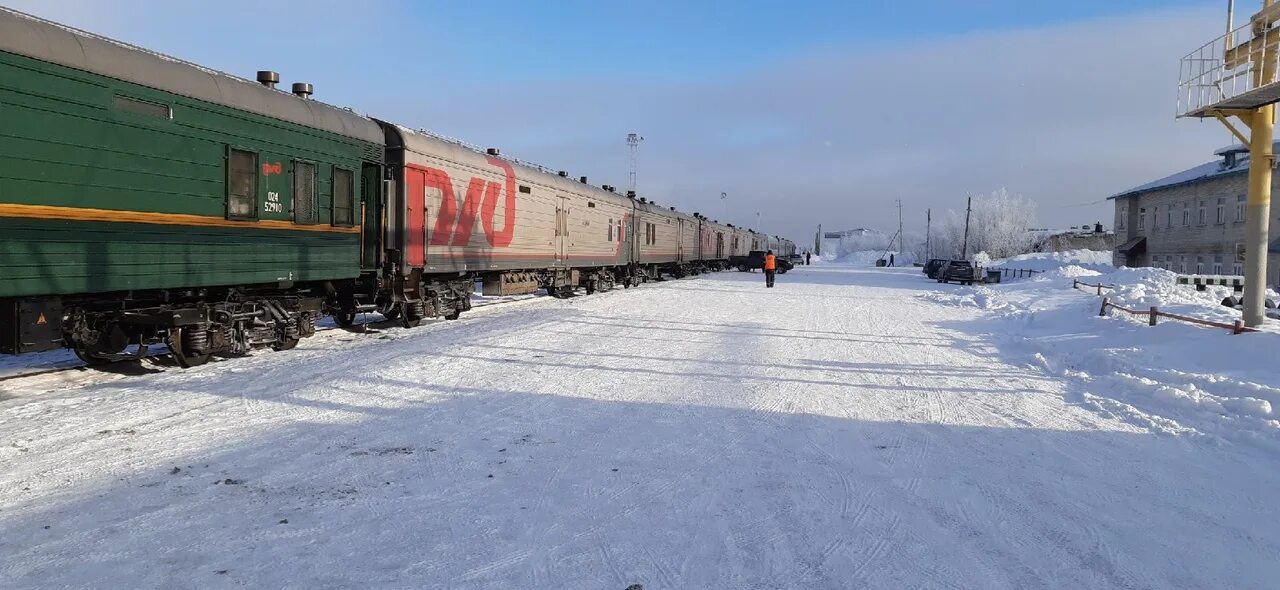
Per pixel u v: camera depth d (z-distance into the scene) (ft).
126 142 24.14
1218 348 32.14
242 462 16.79
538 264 64.18
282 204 31.63
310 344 36.73
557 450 18.44
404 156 41.11
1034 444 20.16
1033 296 80.48
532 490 15.40
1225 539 13.50
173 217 26.07
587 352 35.86
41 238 21.66
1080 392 28.04
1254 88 36.40
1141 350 34.68
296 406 22.44
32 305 22.68
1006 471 17.56
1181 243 121.49
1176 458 18.92
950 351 40.19
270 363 30.30
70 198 22.35
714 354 36.50
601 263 83.97
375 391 24.95
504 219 56.24
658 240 113.60
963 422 22.77
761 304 71.20
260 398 23.48
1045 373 32.89
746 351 37.83
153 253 25.44
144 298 27.12
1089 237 241.35
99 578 10.94
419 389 25.53
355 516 13.67
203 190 27.32
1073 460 18.58
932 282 136.98
